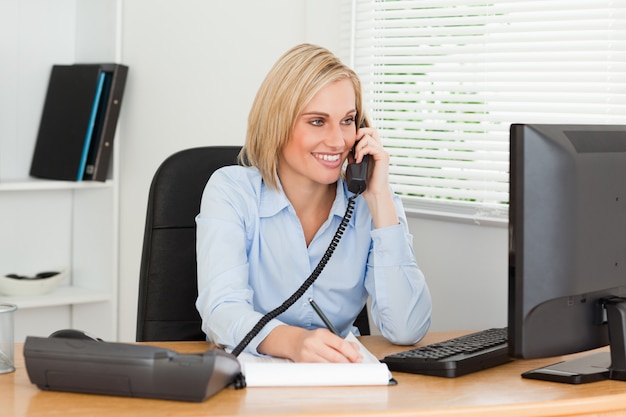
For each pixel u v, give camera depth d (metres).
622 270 1.82
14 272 3.82
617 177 1.79
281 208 2.16
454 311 2.85
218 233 2.08
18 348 1.96
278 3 3.23
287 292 2.18
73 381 1.56
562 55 2.61
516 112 2.72
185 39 3.54
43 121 3.79
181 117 3.55
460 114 2.84
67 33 3.88
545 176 1.66
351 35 3.09
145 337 2.37
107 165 3.68
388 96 3.01
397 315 2.11
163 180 2.40
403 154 2.98
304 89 2.05
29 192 3.84
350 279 2.21
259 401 1.54
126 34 3.76
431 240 2.90
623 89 2.50
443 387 1.68
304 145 2.07
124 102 3.80
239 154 2.32
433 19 2.89
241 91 3.34
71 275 3.96
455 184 2.85
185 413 1.46
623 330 1.75
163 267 2.38
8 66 3.73
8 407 1.49
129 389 1.54
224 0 3.39
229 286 2.02
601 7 2.53
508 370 1.85
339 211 2.20
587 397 1.62
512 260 1.66
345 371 1.68
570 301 1.72
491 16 2.77
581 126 1.76
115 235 3.75
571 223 1.70
